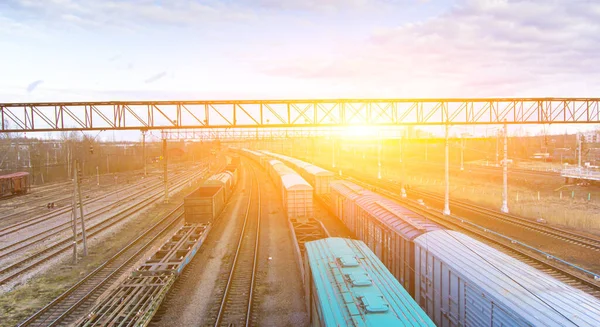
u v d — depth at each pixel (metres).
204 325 13.52
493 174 58.72
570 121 30.09
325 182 39.28
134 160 100.88
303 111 27.83
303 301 15.41
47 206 40.88
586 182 43.66
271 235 26.53
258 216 33.28
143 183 66.56
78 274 19.45
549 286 8.76
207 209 27.77
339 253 12.77
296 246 20.34
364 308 8.94
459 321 10.48
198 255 21.78
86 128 25.58
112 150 102.12
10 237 27.88
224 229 28.56
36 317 14.43
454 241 12.35
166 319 14.00
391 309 8.83
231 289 16.77
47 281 18.50
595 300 8.04
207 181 36.66
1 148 75.19
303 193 28.56
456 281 10.62
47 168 73.88
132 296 14.30
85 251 22.61
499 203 36.47
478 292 9.46
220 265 20.05
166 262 17.73
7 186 49.44
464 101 28.59
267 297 15.88
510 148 103.88
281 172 44.47
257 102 27.03
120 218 33.75
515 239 23.41
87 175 82.62
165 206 40.41
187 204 27.62
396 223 15.73
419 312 8.66
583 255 19.83
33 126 24.86
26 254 23.19
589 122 30.48
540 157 85.62
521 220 27.52
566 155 81.19
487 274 9.70
